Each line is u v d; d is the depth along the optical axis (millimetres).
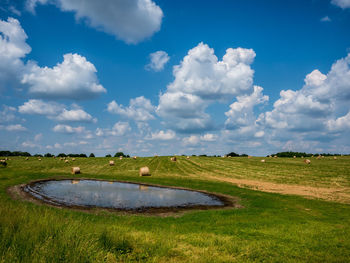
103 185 27594
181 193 23672
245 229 10625
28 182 26875
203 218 13578
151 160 64125
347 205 18016
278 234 9695
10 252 4312
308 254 7340
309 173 38219
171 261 5980
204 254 6691
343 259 6988
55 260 4504
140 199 20062
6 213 6348
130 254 6082
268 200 19562
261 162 58531
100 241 6352
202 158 71875
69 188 24547
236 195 22703
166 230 10336
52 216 6969
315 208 16703
